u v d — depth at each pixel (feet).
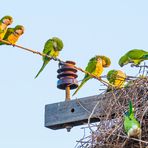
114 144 45.37
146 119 45.68
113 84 49.93
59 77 51.31
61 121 49.21
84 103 48.73
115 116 46.62
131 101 45.98
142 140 44.98
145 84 47.06
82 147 46.65
